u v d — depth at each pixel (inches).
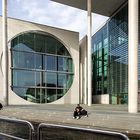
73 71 1648.6
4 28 1338.6
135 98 874.1
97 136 107.4
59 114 754.2
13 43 1440.7
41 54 1530.5
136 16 895.1
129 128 469.4
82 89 1747.0
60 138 138.3
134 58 886.4
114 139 102.0
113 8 1619.1
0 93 1384.1
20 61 1451.8
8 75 1395.2
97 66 1932.8
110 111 887.1
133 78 882.8
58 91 1577.3
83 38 1763.0
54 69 1571.1
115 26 1641.2
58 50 1601.9
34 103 1481.3
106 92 1745.8
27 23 1493.6
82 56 1770.4
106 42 1784.0
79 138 113.6
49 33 1562.5
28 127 138.3
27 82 1466.5
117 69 1584.6
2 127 159.5
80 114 655.8
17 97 1427.2
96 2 1531.7
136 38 890.1
